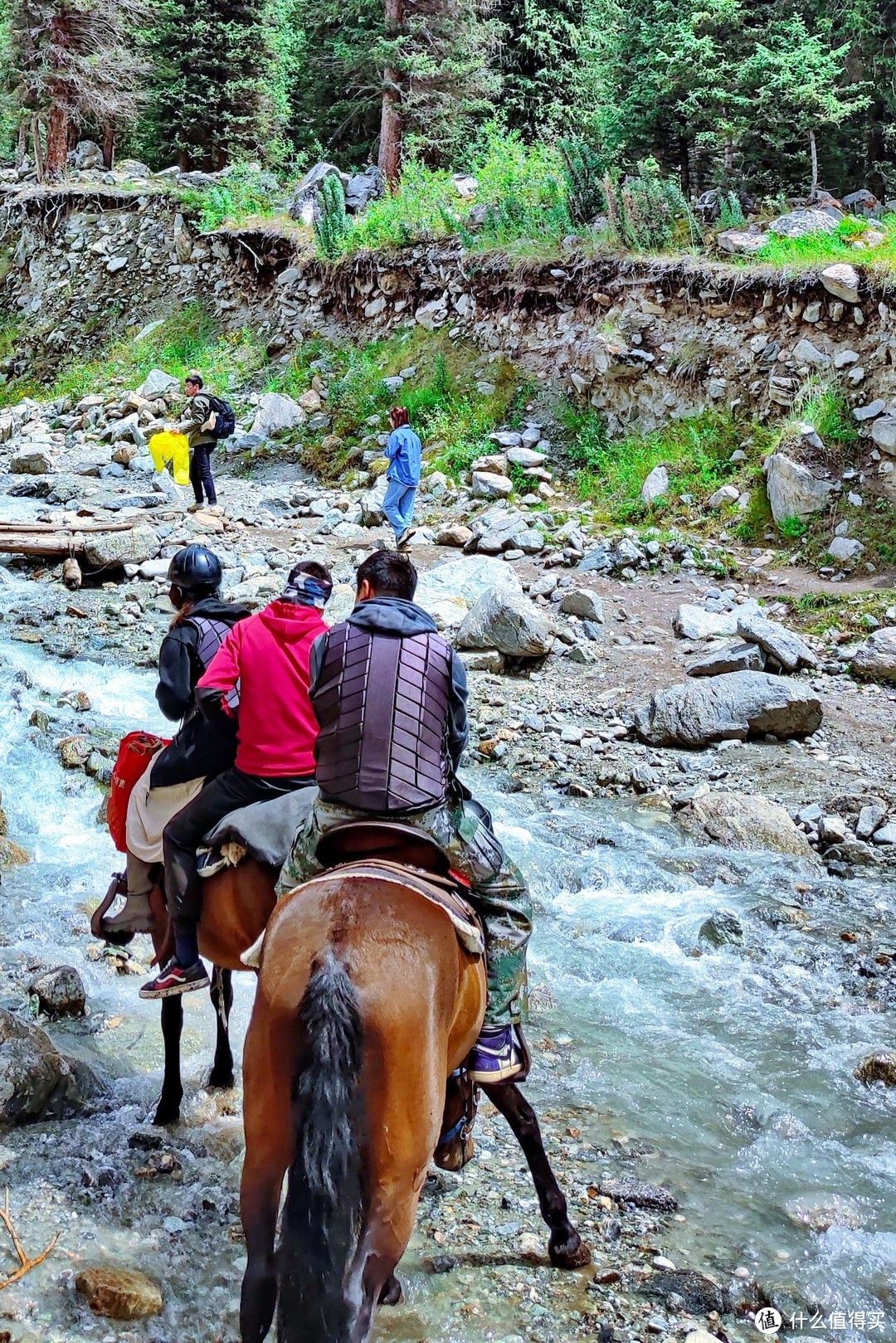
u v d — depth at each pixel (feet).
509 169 70.49
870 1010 20.33
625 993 20.86
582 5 84.07
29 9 91.81
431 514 52.34
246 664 14.37
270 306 76.54
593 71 77.20
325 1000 9.53
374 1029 9.59
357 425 62.49
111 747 28.58
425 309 65.87
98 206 90.27
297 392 68.39
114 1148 15.21
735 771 30.37
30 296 90.89
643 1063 18.49
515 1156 15.97
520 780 29.78
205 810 14.44
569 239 59.72
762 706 32.12
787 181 62.13
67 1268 12.87
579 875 24.82
